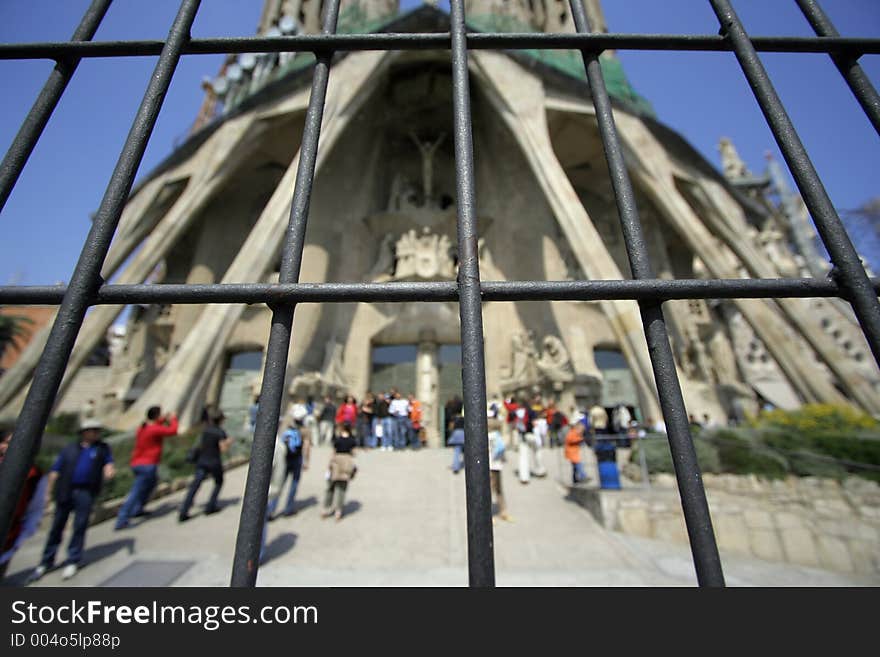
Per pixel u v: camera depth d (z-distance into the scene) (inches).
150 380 840.9
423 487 368.2
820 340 615.2
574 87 752.3
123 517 265.3
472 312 45.0
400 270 838.5
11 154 48.7
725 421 764.6
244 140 769.6
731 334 994.7
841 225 46.1
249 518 39.6
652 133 780.0
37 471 193.3
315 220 863.7
